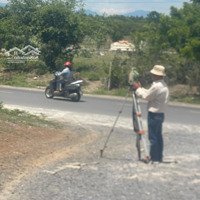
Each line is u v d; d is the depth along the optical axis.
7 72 41.81
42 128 15.46
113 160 11.50
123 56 38.59
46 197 8.38
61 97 27.75
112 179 9.68
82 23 42.47
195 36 32.00
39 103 24.06
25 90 32.66
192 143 14.34
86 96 30.28
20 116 17.17
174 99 31.17
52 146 12.93
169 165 11.08
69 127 16.53
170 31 32.97
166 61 34.41
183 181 9.66
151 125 11.26
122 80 34.41
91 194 8.63
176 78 34.09
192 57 31.02
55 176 9.80
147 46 35.38
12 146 12.22
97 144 13.74
